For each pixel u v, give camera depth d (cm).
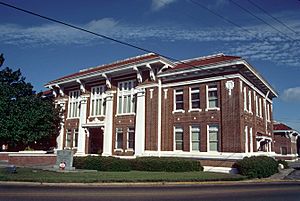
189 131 2641
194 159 2533
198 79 2653
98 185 1541
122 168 2306
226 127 2428
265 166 2144
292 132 5147
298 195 1277
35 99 3450
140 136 2847
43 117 3347
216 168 2397
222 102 2488
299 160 5244
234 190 1409
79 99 3603
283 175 2319
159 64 2870
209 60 2862
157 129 2780
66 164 2244
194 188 1476
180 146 2694
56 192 1215
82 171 2112
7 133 3105
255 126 2814
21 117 3209
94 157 2386
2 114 3147
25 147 3581
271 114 3638
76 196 1107
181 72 2708
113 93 3203
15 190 1259
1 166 2277
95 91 3425
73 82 3641
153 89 2878
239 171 2186
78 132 3462
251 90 2803
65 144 3659
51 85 3881
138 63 2933
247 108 2634
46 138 3591
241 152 2330
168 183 1678
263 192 1355
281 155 4953
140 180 1653
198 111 2614
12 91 3331
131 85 3089
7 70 3522
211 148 2503
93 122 3322
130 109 3048
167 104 2809
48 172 1961
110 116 3161
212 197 1153
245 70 2552
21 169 2089
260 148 3072
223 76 2512
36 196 1088
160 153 2722
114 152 3070
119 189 1380
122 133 3061
